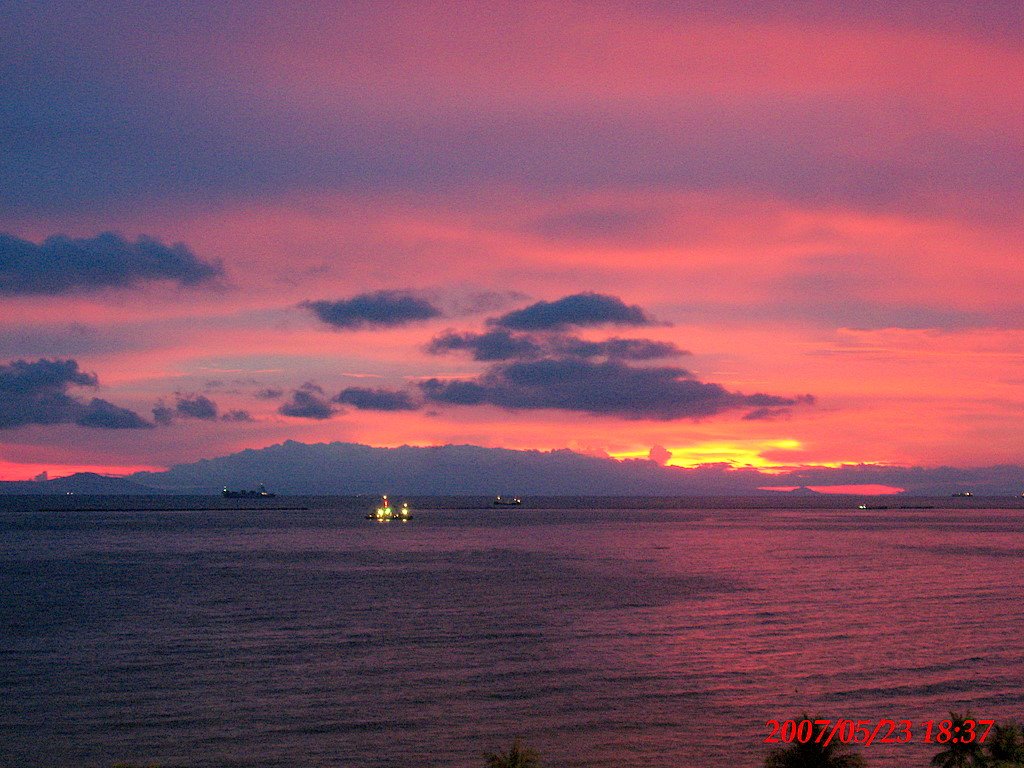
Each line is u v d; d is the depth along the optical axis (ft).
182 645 391.04
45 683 328.08
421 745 269.85
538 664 360.48
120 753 260.83
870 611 490.08
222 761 256.11
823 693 324.80
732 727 288.51
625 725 288.92
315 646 390.01
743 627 439.22
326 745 268.82
